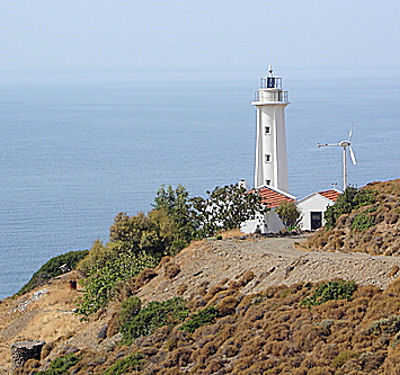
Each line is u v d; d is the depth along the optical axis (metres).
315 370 28.97
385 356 28.66
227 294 42.34
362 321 32.06
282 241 56.75
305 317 33.97
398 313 31.62
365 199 55.72
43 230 161.00
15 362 45.06
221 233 64.88
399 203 51.47
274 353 31.77
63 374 39.16
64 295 60.84
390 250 46.25
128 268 55.47
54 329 50.88
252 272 45.19
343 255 44.69
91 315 51.78
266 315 35.91
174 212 71.06
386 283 36.44
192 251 53.56
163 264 54.44
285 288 39.62
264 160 81.19
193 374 32.91
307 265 42.09
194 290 46.38
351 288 36.41
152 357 36.41
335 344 30.67
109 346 42.03
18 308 61.69
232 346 33.78
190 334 38.09
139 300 45.72
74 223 168.38
